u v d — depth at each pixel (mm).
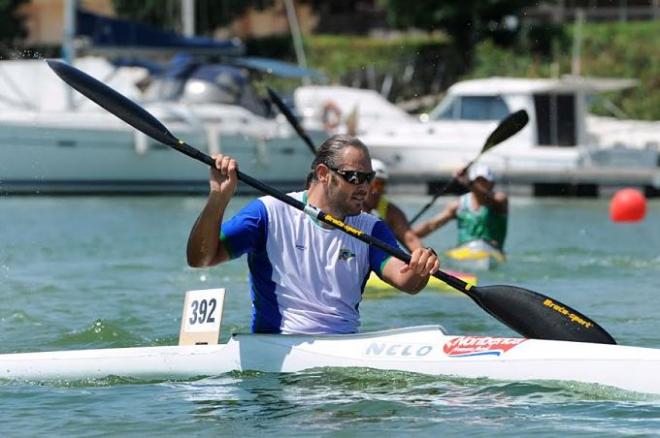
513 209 82438
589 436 19500
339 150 23312
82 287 40281
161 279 42781
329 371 23281
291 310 23844
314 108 94500
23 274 44062
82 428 20531
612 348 22406
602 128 114438
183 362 23969
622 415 20625
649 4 145625
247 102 89812
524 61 131750
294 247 23672
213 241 22578
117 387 23234
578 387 22094
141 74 106812
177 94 88688
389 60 137250
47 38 146000
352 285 23891
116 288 40062
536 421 20344
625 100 126500
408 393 22062
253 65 94000
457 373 22906
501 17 135000
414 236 36844
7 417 21266
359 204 23594
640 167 97125
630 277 43281
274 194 23016
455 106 94688
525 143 93938
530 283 41344
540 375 22406
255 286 24094
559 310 24078
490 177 45031
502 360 22766
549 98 94750
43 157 82625
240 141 87188
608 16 146625
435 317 33375
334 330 23922
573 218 74625
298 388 22516
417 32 151250
